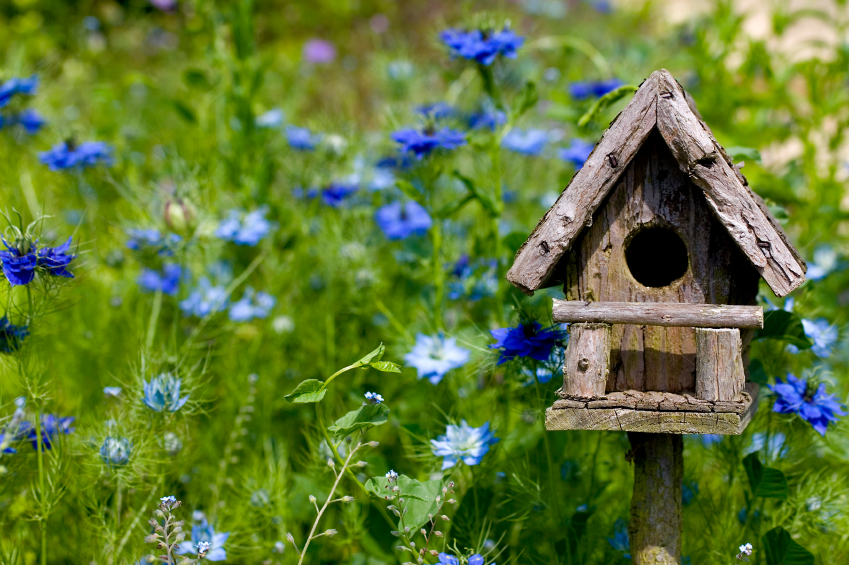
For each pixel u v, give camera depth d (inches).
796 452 98.7
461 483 98.2
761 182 137.6
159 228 119.6
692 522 100.7
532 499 92.6
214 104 184.2
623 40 246.2
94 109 207.8
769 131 162.7
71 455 92.2
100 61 259.3
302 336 135.4
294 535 97.6
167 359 97.1
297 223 144.3
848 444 100.3
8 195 128.4
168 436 94.8
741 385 70.0
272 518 97.5
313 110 245.9
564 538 89.4
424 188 113.7
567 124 194.2
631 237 75.3
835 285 142.9
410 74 165.9
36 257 79.5
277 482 98.8
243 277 122.9
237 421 105.2
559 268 79.0
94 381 122.2
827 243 146.4
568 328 73.8
